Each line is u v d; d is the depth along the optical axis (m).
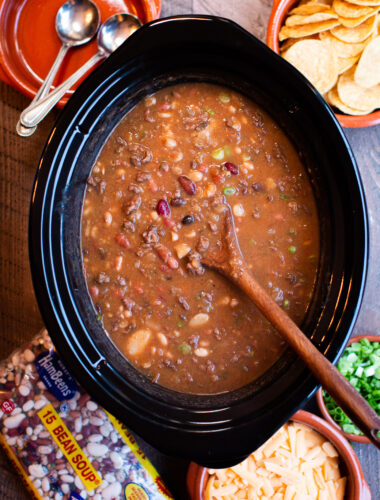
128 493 0.63
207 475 0.66
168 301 0.58
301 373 0.55
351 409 0.49
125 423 0.53
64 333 0.54
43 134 0.67
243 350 0.58
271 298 0.55
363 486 0.64
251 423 0.54
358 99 0.66
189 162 0.58
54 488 0.63
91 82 0.54
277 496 0.66
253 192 0.58
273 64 0.55
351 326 0.54
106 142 0.58
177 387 0.58
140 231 0.58
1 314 0.67
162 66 0.57
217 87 0.59
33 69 0.68
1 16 0.67
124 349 0.58
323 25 0.65
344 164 0.55
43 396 0.64
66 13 0.67
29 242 0.54
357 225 0.54
